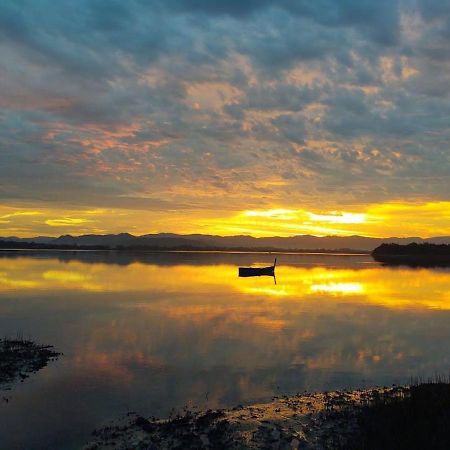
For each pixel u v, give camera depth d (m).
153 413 15.23
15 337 25.92
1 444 12.95
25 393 16.89
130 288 56.03
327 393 17.06
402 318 35.06
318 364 21.30
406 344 25.77
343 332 29.00
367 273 97.31
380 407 14.57
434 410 13.98
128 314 35.06
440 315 36.88
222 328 29.70
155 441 13.00
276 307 40.44
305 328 30.17
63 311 36.22
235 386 17.98
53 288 54.47
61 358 21.59
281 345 25.03
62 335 26.83
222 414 14.86
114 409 15.54
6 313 34.97
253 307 40.09
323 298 48.28
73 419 14.69
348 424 13.88
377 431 13.00
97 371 19.67
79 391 17.20
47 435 13.55
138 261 138.38
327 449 12.38
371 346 25.12
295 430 13.55
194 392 17.30
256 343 25.41
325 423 14.02
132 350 23.42
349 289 59.59
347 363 21.55
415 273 97.75
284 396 16.84
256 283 67.06
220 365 20.88
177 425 13.97
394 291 57.34
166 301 43.53
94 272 84.75
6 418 14.70
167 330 28.81
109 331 28.27
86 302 41.97
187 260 155.50
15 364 20.08
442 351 24.20
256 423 14.02
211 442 12.84
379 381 18.80
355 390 17.48
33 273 79.19
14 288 53.81
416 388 16.27
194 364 21.00
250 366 20.78
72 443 13.07
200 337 26.80
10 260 128.12
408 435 12.55
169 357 22.16
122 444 12.88
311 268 120.31
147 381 18.47
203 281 69.12
